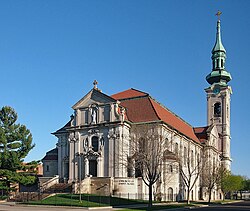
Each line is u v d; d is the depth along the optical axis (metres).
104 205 53.19
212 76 123.75
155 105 80.38
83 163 75.69
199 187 97.00
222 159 121.56
